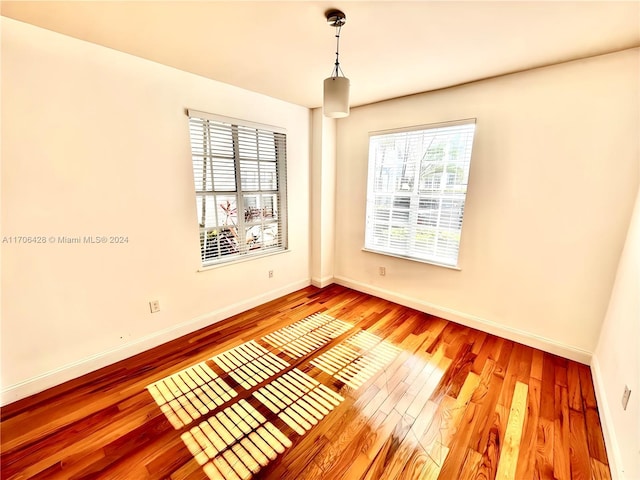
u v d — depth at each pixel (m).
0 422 1.66
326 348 2.46
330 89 1.61
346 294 3.64
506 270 2.54
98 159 1.98
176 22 1.61
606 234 2.07
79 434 1.59
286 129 3.23
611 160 2.00
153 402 1.84
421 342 2.56
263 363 2.25
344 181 3.65
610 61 1.93
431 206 2.94
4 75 1.60
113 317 2.19
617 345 1.71
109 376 2.07
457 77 2.39
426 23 1.58
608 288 2.10
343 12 1.49
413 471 1.40
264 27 1.65
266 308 3.23
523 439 1.58
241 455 1.48
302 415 1.74
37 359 1.88
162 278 2.43
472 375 2.11
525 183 2.35
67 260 1.93
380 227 3.42
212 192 2.70
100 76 1.92
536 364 2.24
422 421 1.70
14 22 1.59
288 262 3.57
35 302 1.83
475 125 2.53
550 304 2.36
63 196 1.87
